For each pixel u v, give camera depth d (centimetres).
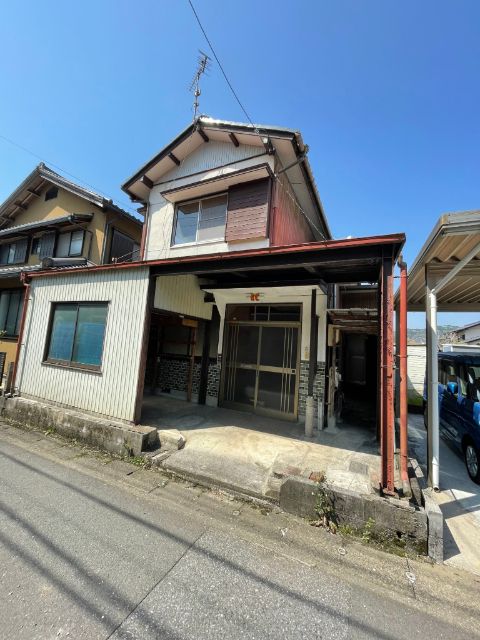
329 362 629
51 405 622
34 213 1242
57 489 358
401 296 348
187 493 365
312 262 391
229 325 706
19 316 1039
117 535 278
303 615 203
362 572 248
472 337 1457
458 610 215
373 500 296
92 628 183
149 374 859
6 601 199
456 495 391
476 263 431
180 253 769
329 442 501
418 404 895
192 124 737
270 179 656
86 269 615
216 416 622
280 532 296
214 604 207
